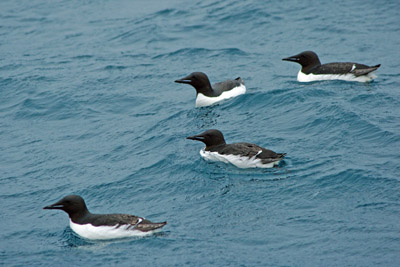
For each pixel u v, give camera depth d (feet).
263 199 44.24
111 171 52.60
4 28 107.14
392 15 96.27
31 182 52.11
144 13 110.11
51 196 49.11
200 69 81.35
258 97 65.98
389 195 42.24
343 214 40.57
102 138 60.95
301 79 71.72
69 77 80.33
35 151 58.90
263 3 106.01
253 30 96.02
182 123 62.28
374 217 39.68
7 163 56.59
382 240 36.76
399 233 37.29
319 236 38.17
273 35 93.20
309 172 47.26
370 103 60.64
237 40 92.68
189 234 40.29
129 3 118.21
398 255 35.04
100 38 98.37
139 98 72.13
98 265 37.35
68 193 49.24
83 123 65.72
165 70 81.71
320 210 41.60
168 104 69.46
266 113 62.03
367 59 79.51
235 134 57.21
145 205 45.83
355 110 58.13
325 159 49.16
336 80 69.31
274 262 35.81
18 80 79.82
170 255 37.70
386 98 61.93
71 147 59.21
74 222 41.73
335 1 104.17
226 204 44.19
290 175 47.32
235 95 68.44
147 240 39.78
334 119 56.75
